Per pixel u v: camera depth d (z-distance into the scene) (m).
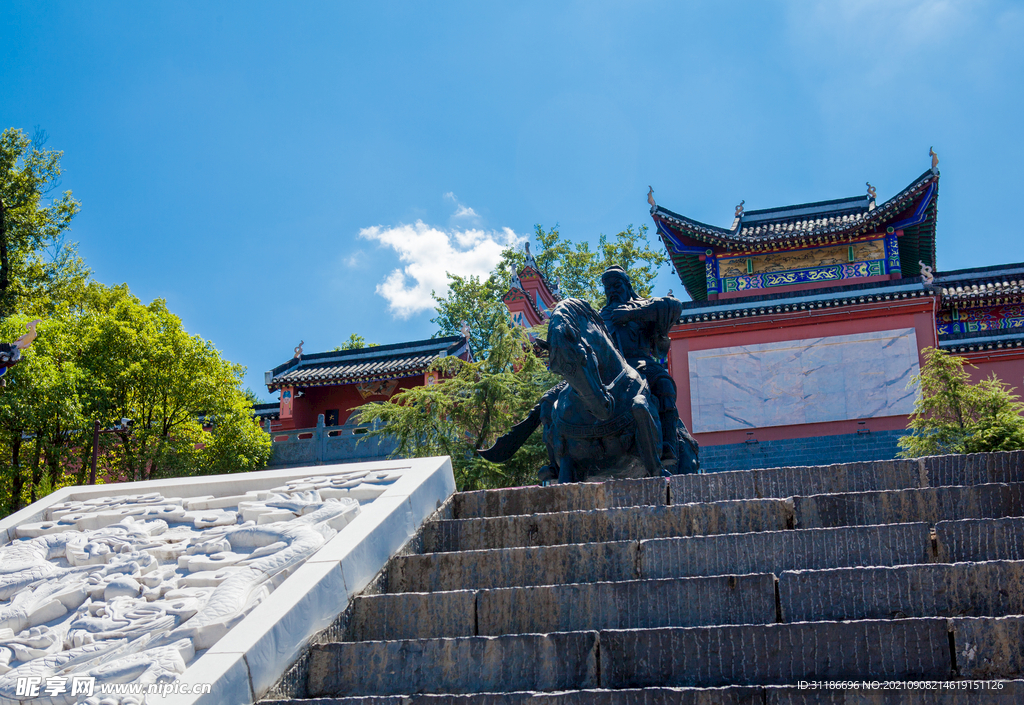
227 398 27.58
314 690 5.06
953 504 6.05
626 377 9.34
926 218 30.17
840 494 6.23
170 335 26.75
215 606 5.23
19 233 30.98
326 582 5.51
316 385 35.91
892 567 5.02
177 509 7.39
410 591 6.23
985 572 4.88
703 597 5.20
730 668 4.58
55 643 5.27
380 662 5.03
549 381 23.38
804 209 32.50
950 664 4.37
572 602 5.37
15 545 7.00
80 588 5.89
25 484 23.77
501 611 5.45
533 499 7.48
